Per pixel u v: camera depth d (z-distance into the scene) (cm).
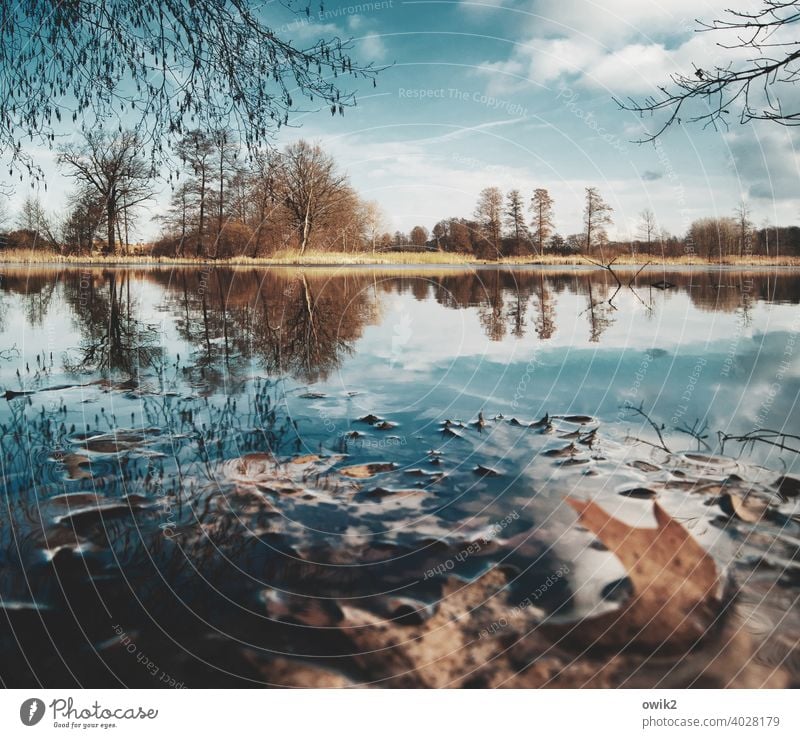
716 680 172
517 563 226
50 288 1432
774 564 221
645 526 251
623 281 1678
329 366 592
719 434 380
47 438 365
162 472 313
